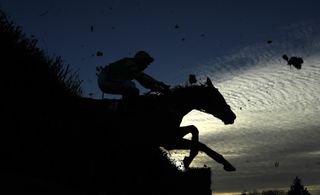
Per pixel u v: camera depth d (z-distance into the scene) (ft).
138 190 27.04
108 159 24.06
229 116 23.93
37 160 19.70
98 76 23.45
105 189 23.49
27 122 20.17
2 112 19.72
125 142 23.30
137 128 22.82
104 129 23.22
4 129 19.25
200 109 23.85
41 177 19.10
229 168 23.11
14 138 19.34
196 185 33.47
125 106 22.86
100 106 23.49
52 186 16.98
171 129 22.89
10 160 18.66
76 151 22.16
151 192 28.99
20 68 22.06
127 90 22.54
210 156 23.13
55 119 21.80
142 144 23.21
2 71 20.89
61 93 23.65
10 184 15.17
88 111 23.45
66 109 22.82
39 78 22.77
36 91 21.98
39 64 23.68
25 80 21.58
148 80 22.48
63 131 21.76
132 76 22.65
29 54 23.48
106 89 22.84
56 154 20.71
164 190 30.45
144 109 22.94
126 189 25.66
